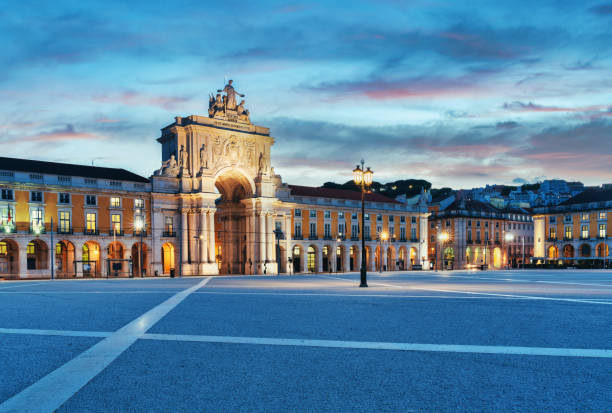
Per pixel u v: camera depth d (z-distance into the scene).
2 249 43.00
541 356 6.17
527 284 21.44
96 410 4.38
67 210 43.47
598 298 13.52
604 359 6.01
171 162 49.22
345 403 4.50
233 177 53.69
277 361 6.00
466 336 7.49
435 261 77.25
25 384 5.14
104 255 45.00
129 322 9.20
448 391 4.81
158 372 5.55
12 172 40.84
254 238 53.62
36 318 9.89
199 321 9.20
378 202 65.25
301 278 34.38
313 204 59.00
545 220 72.69
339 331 8.00
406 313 10.20
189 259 48.62
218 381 5.20
